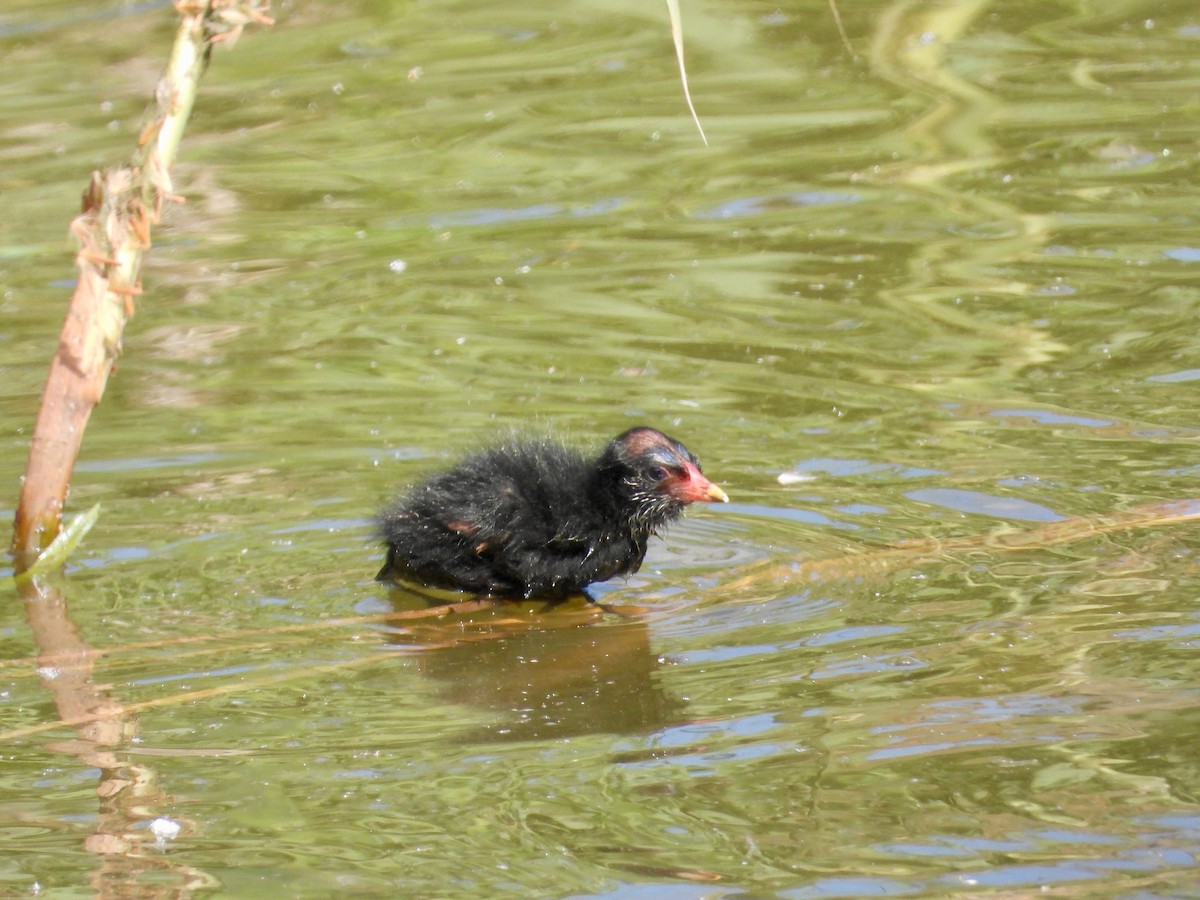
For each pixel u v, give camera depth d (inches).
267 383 587.2
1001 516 466.0
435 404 564.7
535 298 657.0
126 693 383.9
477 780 334.3
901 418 538.6
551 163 804.6
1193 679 358.3
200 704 377.1
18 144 823.1
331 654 408.2
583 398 566.3
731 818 312.8
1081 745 331.0
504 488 461.4
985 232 699.4
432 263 697.0
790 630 406.3
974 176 761.6
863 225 715.4
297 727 364.5
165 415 561.0
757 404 556.4
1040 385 557.0
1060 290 636.7
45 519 455.5
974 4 960.9
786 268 675.4
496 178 789.9
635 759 340.5
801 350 598.2
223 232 740.0
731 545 466.0
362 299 663.8
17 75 916.0
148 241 464.8
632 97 877.8
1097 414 531.8
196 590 445.4
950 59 910.4
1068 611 400.5
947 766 326.0
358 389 580.4
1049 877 285.1
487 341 618.2
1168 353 576.1
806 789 321.4
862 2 971.3
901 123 826.8
